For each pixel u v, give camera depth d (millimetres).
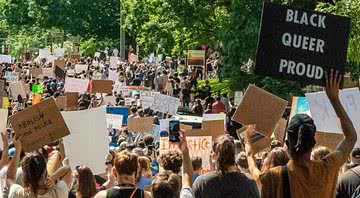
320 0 33312
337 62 8922
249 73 36906
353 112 11430
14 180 9398
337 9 26469
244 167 10312
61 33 90688
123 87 36750
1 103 24109
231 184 8305
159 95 24828
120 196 8594
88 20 89062
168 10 43281
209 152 13938
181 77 50406
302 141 7375
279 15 8922
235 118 10195
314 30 8922
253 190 8336
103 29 89500
